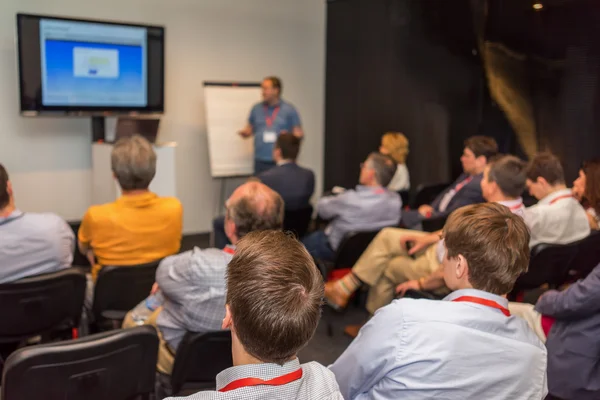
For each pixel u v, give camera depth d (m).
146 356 1.66
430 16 5.21
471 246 1.32
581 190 3.09
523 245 1.33
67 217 5.21
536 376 1.28
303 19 6.40
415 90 5.46
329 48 6.55
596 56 3.90
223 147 5.79
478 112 4.81
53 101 4.63
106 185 4.84
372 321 1.32
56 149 5.07
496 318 1.27
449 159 5.15
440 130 5.22
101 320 2.49
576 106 4.06
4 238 2.22
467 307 1.28
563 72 4.13
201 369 1.96
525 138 4.45
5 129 4.80
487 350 1.24
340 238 3.58
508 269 1.31
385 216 3.55
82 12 5.00
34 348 1.49
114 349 1.58
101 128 5.06
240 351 0.90
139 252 2.54
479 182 3.64
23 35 4.40
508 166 2.62
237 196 1.89
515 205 2.63
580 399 1.90
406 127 5.62
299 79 6.49
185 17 5.59
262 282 0.87
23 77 4.46
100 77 4.85
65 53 4.62
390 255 3.04
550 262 2.67
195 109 5.80
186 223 5.95
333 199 3.61
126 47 4.95
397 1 5.56
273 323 0.85
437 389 1.24
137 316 2.24
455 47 4.98
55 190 5.12
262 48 6.16
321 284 0.92
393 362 1.26
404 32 5.52
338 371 1.35
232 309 0.89
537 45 4.29
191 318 1.90
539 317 2.03
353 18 6.15
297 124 5.80
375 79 5.95
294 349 0.87
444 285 2.40
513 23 4.46
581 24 3.98
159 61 5.18
